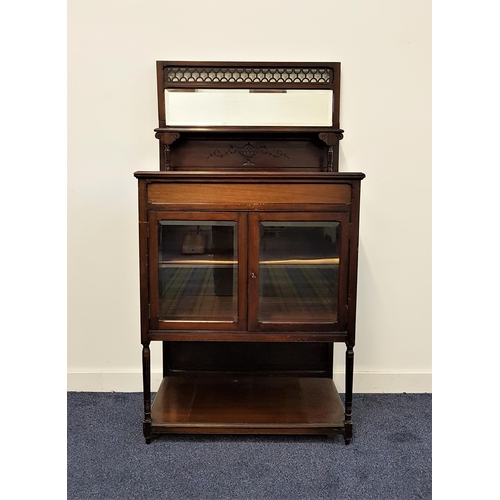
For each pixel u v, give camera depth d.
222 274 1.44
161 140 1.63
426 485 1.29
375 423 1.61
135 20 1.69
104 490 1.27
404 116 1.74
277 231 1.41
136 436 1.53
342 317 1.43
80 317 1.82
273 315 1.45
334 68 1.68
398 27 1.70
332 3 1.69
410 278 1.81
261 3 1.68
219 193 1.39
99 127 1.73
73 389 1.84
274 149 1.70
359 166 1.76
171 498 1.24
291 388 1.73
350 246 1.41
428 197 1.77
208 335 1.44
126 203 1.77
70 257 1.79
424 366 1.84
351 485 1.29
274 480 1.31
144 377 1.46
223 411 1.55
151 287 1.42
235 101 1.67
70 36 1.69
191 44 1.70
